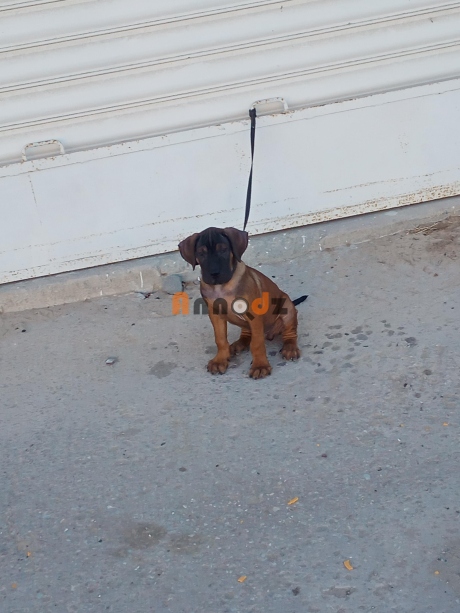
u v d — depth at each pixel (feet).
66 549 5.29
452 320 7.14
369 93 8.61
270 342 7.42
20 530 5.49
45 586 5.02
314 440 5.95
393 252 8.46
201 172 8.55
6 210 8.37
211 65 8.25
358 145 8.68
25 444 6.39
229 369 7.03
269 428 6.16
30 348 7.78
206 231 6.39
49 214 8.45
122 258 8.77
